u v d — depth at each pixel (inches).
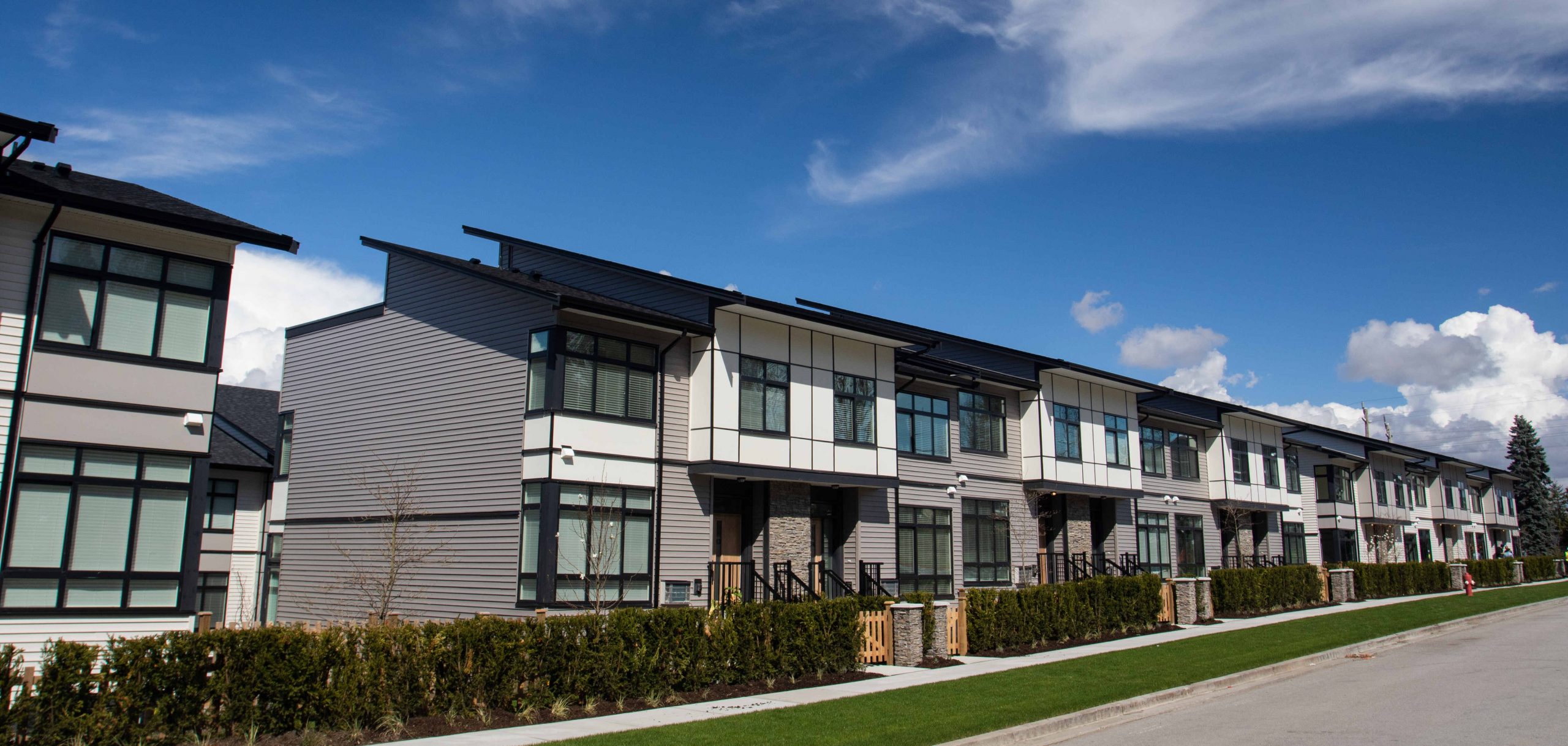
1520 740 435.8
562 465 723.4
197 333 603.2
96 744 393.1
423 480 818.8
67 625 543.8
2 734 373.1
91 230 573.3
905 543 992.9
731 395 821.2
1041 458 1152.2
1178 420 1440.7
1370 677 654.5
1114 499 1293.1
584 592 724.7
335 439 906.1
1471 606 1235.9
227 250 619.2
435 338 839.1
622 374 779.4
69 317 562.3
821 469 882.1
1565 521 3297.2
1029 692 568.7
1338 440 1959.9
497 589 740.0
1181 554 1412.4
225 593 1128.8
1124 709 538.3
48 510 546.9
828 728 464.8
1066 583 894.4
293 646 449.7
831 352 916.0
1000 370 1160.8
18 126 500.1
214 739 426.3
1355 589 1438.2
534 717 500.4
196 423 594.6
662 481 786.8
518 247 966.4
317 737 436.5
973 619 781.9
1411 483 2285.9
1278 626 994.1
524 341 764.0
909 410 1034.7
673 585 776.9
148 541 576.1
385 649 474.9
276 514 945.5
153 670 414.9
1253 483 1605.6
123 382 574.2
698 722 484.7
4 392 536.7
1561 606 1316.4
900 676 653.3
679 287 831.7
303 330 966.4
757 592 834.2
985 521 1098.1
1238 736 458.3
